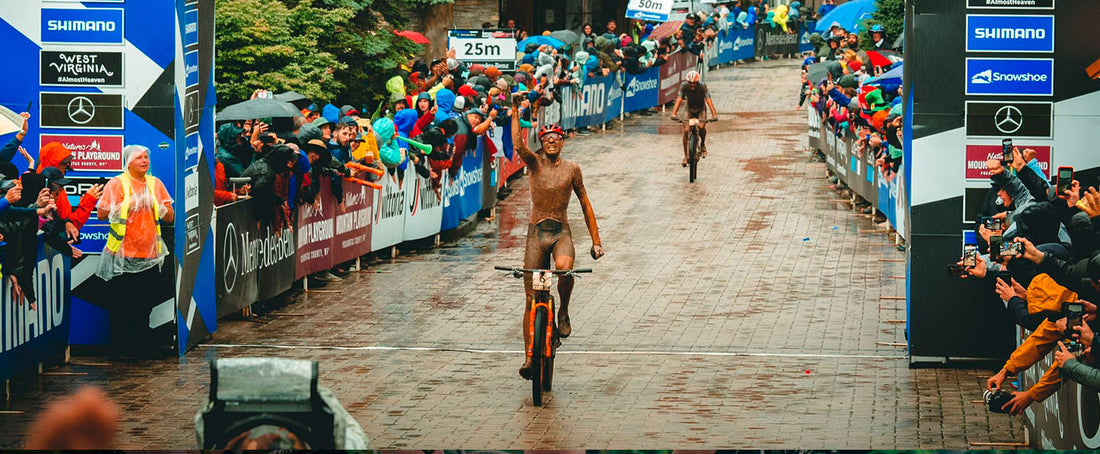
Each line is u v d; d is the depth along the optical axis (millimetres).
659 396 26266
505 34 61562
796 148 67312
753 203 52531
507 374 28188
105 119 29469
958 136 28172
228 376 11359
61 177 27688
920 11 27984
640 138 71375
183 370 28609
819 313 34375
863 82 52406
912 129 28359
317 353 30125
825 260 41781
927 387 27094
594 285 38062
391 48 58000
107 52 29328
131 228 29109
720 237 45781
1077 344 18750
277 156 33750
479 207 50312
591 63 73875
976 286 28453
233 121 35188
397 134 43344
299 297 36875
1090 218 21234
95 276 29625
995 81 27906
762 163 62719
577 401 25875
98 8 29188
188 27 30156
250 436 10812
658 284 38156
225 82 48969
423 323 33344
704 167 61625
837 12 76062
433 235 45906
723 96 90250
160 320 29609
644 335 31891
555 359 29438
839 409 25312
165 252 29500
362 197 40781
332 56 52375
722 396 26266
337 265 39938
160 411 25172
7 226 25766
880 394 26484
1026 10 27641
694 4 104438
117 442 22734
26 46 29344
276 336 31938
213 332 31938
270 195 33906
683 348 30516
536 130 62844
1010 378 27156
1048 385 20016
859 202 52406
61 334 28797
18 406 25578
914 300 28672
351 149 39906
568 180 27047
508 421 24391
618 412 25047
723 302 35750
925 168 28344
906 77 29438
